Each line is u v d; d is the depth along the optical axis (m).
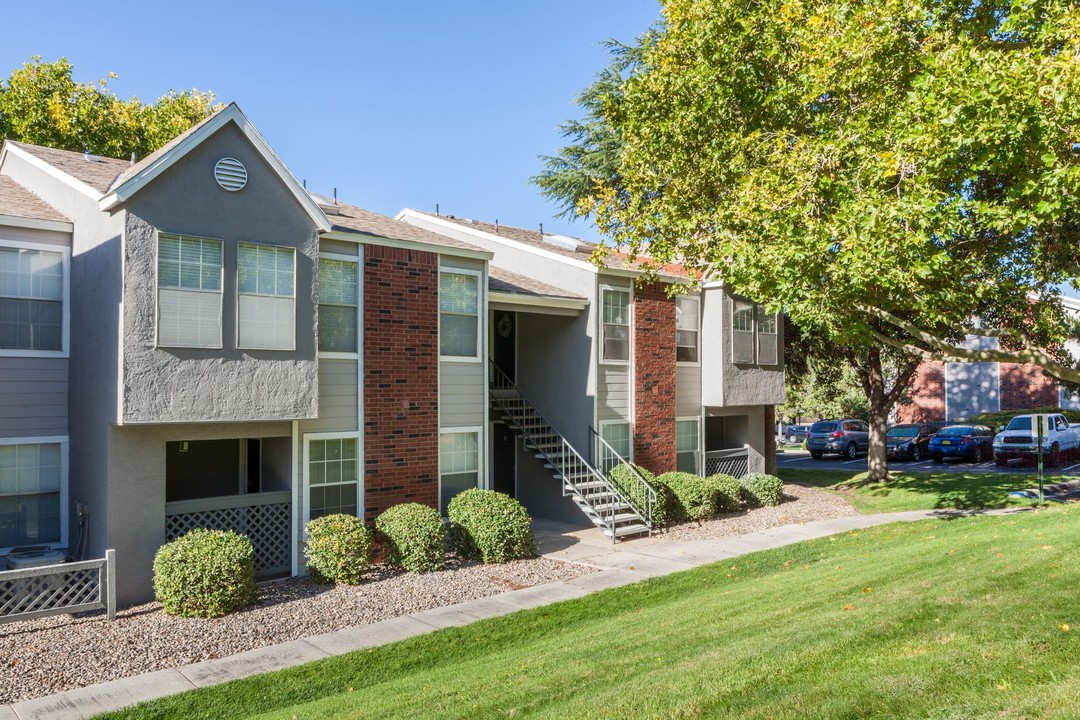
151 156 12.27
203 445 14.94
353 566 12.45
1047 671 5.81
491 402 19.27
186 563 10.70
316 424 13.62
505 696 6.92
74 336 12.47
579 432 18.78
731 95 15.93
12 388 11.98
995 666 6.00
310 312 12.77
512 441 20.00
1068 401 38.03
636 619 10.05
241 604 10.95
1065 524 13.28
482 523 13.97
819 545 15.34
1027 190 9.65
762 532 17.19
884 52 12.80
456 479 15.91
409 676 8.59
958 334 19.55
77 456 12.28
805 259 11.75
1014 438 27.12
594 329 18.61
